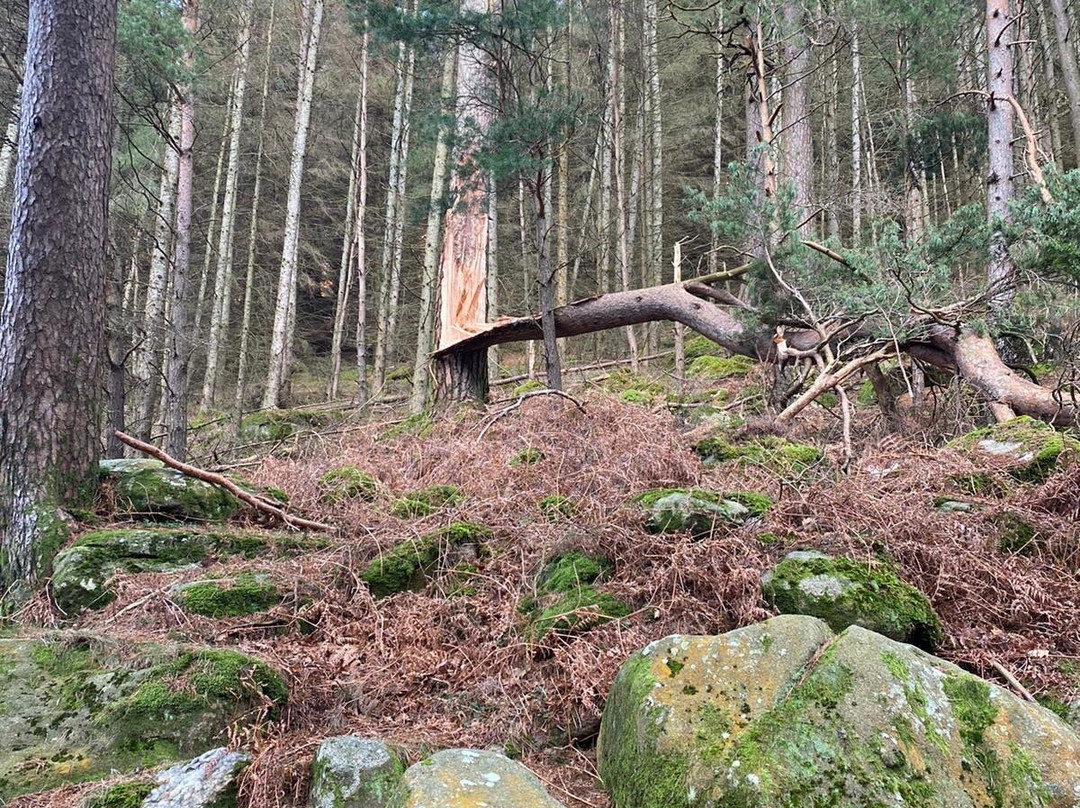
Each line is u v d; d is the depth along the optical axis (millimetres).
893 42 14195
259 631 3848
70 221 4953
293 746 2844
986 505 3963
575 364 16031
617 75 15453
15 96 10422
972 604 3316
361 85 17656
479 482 5715
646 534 3922
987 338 6254
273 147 20797
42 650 3439
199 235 20656
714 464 5426
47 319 4844
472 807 2004
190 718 2996
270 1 19125
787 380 7484
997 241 6059
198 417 15547
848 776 2006
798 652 2408
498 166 7730
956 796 1982
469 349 9016
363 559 4465
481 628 3824
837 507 3877
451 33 8242
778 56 9930
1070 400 5434
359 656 3693
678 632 3309
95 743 2902
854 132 15398
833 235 7305
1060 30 12289
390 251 18641
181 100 9344
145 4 8922
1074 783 2029
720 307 8820
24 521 4625
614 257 17953
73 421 4895
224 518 5273
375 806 2404
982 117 12406
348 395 18297
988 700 2242
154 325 9805
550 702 3145
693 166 22984
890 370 7996
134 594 4062
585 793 2621
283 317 15500
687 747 2215
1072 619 3146
